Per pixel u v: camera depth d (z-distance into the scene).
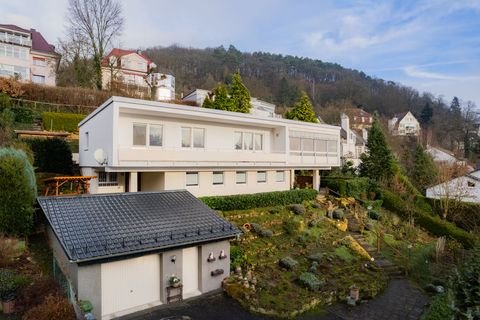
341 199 24.44
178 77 77.31
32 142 20.69
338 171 32.31
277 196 21.08
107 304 9.94
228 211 18.70
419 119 83.00
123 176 19.44
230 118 19.58
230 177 20.59
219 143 20.78
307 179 27.34
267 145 23.70
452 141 68.44
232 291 11.72
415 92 94.88
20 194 12.30
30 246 12.62
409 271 15.85
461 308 7.56
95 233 10.30
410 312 11.57
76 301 9.13
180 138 18.95
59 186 17.31
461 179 28.73
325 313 11.11
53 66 46.59
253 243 15.59
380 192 27.61
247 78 85.19
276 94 81.88
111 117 15.56
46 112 28.11
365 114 74.50
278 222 18.67
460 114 79.69
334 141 26.98
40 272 11.03
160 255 11.10
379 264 16.16
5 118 24.31
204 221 12.79
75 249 9.25
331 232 19.02
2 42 42.81
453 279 8.53
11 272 10.12
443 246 19.19
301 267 14.18
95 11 41.34
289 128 23.22
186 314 10.31
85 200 12.23
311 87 91.62
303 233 17.56
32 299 9.40
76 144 25.42
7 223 11.98
